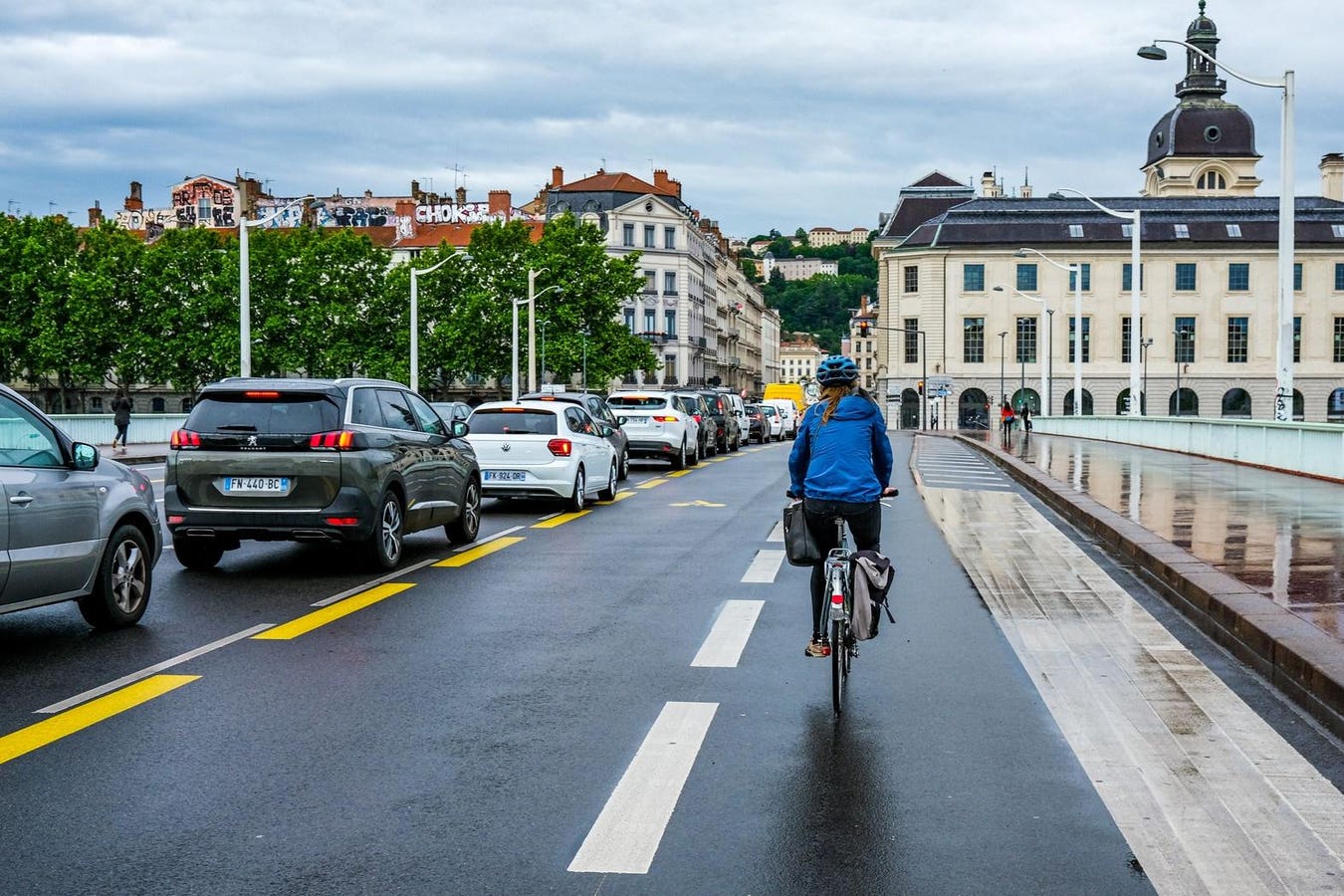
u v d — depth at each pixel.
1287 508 16.11
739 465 32.28
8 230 79.44
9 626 8.98
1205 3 103.88
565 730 6.14
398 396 13.09
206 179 132.50
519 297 79.69
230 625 9.04
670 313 110.56
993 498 21.09
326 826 4.75
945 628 8.88
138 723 6.26
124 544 8.95
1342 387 91.50
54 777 5.37
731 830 4.69
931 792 5.14
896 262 95.88
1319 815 4.84
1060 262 92.56
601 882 4.20
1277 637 7.30
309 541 11.62
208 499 11.49
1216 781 5.28
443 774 5.41
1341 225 91.56
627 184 109.88
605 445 20.33
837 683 6.41
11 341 77.38
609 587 10.92
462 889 4.14
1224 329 91.69
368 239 82.69
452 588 10.84
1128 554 12.66
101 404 96.94
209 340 78.56
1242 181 101.56
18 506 7.74
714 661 7.78
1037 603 9.97
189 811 4.92
